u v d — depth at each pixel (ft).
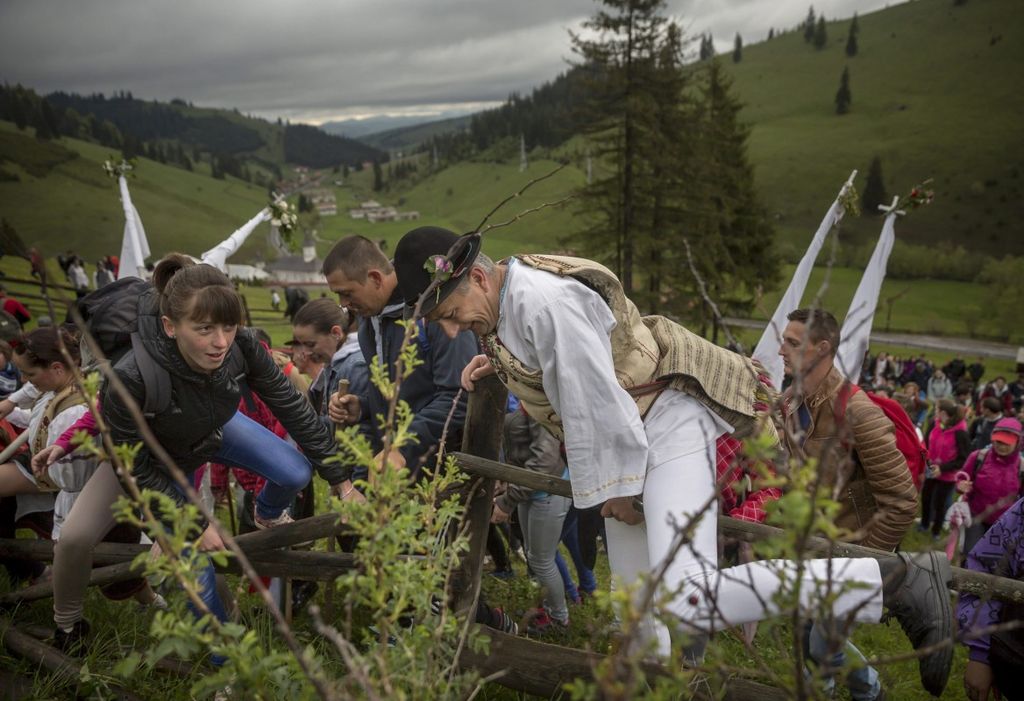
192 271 8.15
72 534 9.50
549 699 9.64
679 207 112.57
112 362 8.91
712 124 139.95
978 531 21.94
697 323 108.78
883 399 11.82
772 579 6.94
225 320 8.05
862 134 609.01
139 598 12.72
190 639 5.23
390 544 5.69
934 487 33.50
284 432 14.07
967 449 32.83
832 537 4.28
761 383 8.34
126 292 9.39
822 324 10.83
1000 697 10.44
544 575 13.57
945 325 331.36
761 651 11.55
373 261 10.96
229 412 9.16
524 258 8.17
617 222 110.32
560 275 7.86
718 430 8.25
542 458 12.65
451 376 10.88
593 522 15.76
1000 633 9.02
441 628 5.92
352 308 11.29
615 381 7.55
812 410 11.12
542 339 7.59
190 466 9.46
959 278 415.03
